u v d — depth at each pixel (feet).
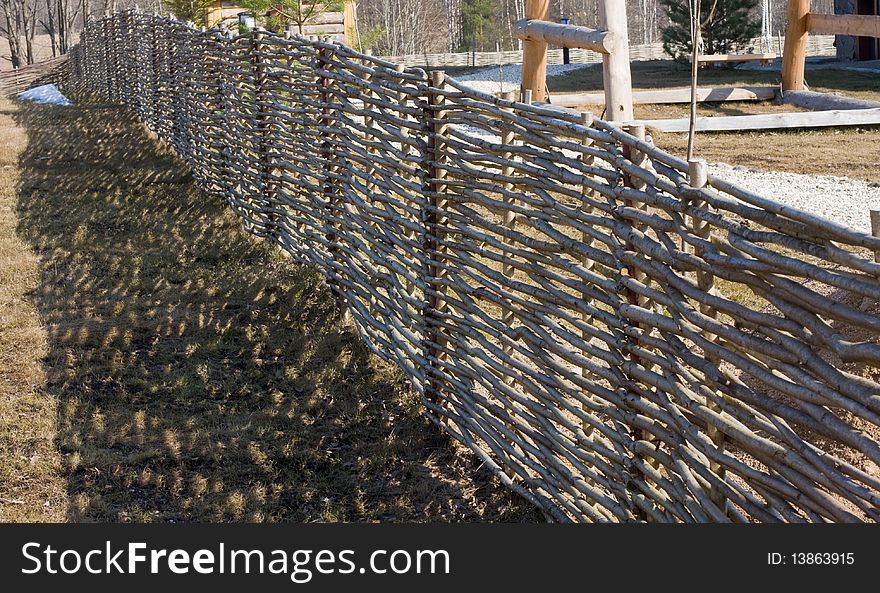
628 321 14.03
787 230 10.84
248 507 17.65
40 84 111.24
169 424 20.98
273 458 19.48
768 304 24.12
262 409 21.79
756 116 53.57
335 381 23.06
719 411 12.32
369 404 21.79
